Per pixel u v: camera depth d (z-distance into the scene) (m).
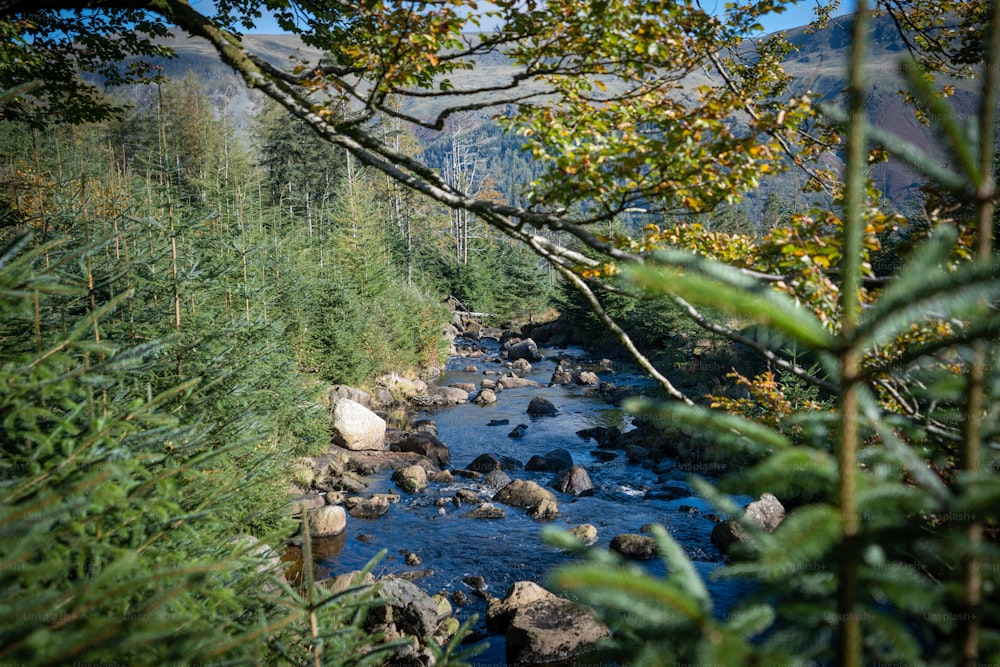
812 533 1.08
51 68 9.09
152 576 2.13
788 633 1.16
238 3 8.09
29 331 4.61
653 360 34.47
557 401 29.06
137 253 7.58
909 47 6.68
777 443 1.28
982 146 1.27
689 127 4.61
